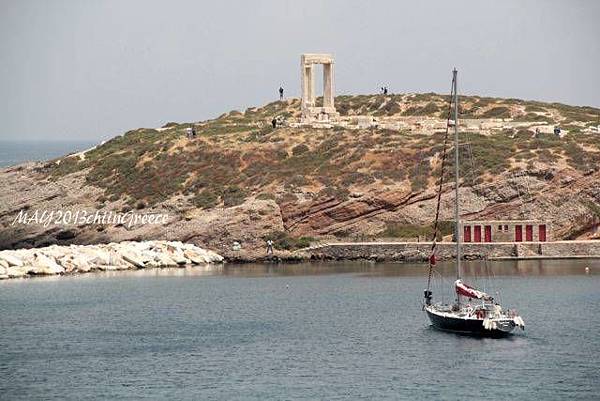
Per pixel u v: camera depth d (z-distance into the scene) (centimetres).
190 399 15688
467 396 15638
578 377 16500
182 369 17312
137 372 17162
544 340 18838
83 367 17550
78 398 15850
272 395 15800
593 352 17938
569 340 18800
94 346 19050
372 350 18312
